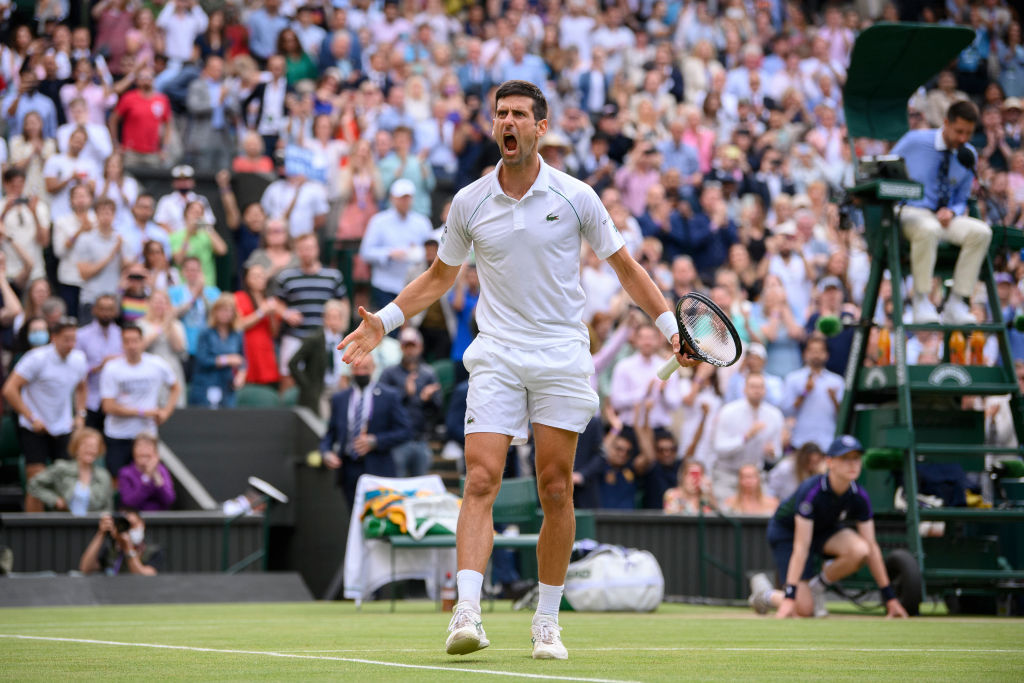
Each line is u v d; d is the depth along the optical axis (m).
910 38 16.34
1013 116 34.03
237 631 11.41
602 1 35.97
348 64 30.19
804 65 34.69
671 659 7.88
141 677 6.71
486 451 7.68
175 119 27.81
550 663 7.44
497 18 33.72
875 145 31.75
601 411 23.08
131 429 20.55
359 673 6.77
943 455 16.69
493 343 7.78
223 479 22.48
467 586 7.54
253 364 23.47
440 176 28.52
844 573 14.95
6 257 22.84
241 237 25.88
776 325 24.31
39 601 17.14
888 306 22.33
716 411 22.31
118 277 23.05
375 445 19.41
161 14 28.95
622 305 24.11
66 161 24.20
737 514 20.66
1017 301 22.61
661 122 31.67
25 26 27.39
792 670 7.17
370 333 8.13
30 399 20.02
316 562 21.84
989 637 10.74
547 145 26.91
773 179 29.94
